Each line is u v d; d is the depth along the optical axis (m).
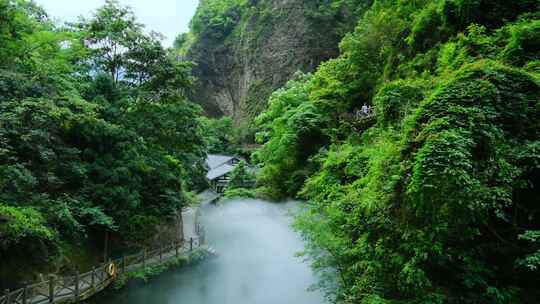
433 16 16.62
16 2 13.45
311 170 21.89
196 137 19.03
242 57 57.34
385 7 22.78
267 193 27.31
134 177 15.35
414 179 6.45
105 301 12.93
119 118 15.92
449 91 7.05
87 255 13.91
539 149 6.38
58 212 11.41
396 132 9.80
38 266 11.39
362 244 8.20
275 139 24.58
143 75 18.58
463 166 6.09
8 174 10.27
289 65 50.25
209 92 59.72
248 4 60.34
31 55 13.53
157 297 14.34
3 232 9.27
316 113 22.00
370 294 7.75
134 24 18.14
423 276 6.66
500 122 6.72
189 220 27.09
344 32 47.12
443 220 6.50
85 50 17.05
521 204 6.96
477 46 11.09
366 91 21.66
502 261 6.94
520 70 7.05
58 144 13.03
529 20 10.89
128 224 15.09
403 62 17.84
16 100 11.47
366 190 8.77
